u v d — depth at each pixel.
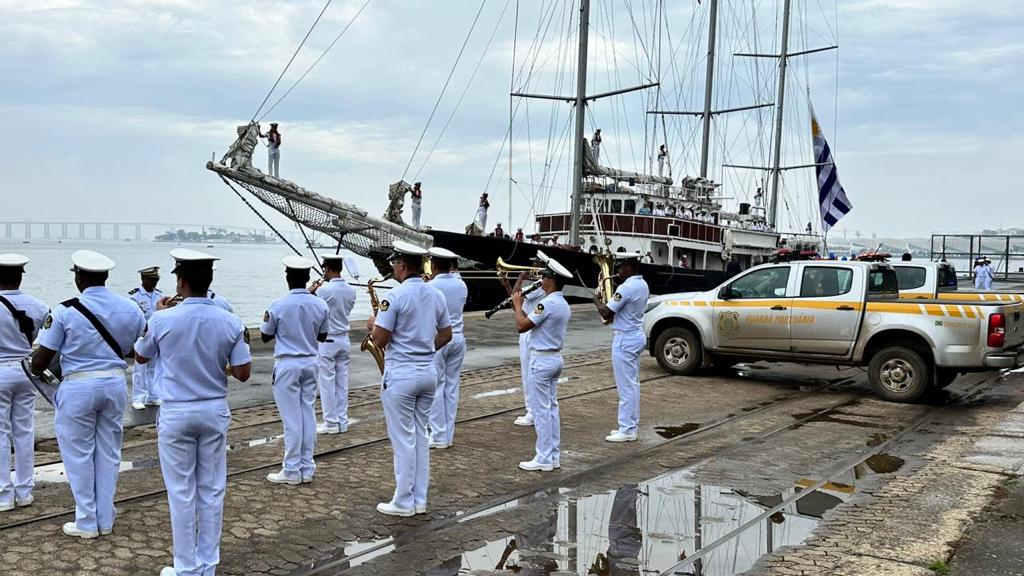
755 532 5.97
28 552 5.38
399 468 6.27
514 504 6.68
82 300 5.54
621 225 29.11
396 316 6.20
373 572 5.21
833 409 11.16
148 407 10.38
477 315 22.86
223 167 19.34
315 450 8.16
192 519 4.89
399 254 6.36
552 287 7.67
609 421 10.10
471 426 9.55
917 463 8.12
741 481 7.41
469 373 13.41
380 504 6.39
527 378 9.55
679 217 29.75
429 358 6.37
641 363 15.44
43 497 6.53
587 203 30.20
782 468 7.91
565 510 6.52
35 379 5.72
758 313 13.04
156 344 4.88
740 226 35.28
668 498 6.87
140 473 7.22
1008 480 6.92
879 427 9.97
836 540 5.63
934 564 4.97
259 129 19.66
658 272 28.53
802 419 10.43
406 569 5.27
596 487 7.20
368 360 14.36
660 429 9.69
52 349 5.45
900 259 16.88
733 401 11.69
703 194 34.38
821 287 12.62
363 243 21.91
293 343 6.96
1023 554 5.16
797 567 5.06
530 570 5.26
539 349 7.62
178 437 4.84
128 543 5.58
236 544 5.65
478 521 6.23
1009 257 41.84
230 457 7.86
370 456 7.98
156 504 6.38
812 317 12.52
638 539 5.84
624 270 9.02
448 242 23.61
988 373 15.03
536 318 7.54
